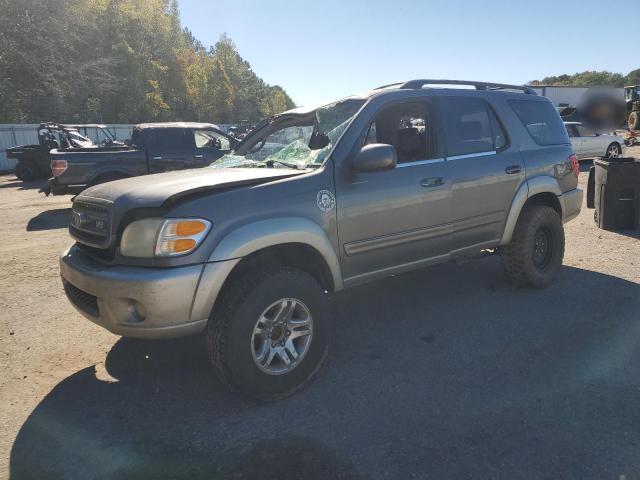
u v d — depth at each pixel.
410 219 3.91
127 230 2.97
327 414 3.01
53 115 31.48
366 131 3.71
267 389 3.10
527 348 3.81
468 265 6.04
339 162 3.53
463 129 4.39
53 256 6.96
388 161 3.39
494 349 3.81
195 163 10.19
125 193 3.12
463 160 4.29
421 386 3.30
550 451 2.60
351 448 2.67
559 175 5.12
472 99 4.54
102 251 3.19
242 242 2.97
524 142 4.87
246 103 96.38
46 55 30.16
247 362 3.00
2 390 3.39
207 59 79.62
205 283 2.88
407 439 2.74
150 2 56.72
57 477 2.53
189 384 3.42
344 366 3.62
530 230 4.83
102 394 3.32
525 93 5.23
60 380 3.53
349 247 3.58
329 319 3.41
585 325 4.20
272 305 3.07
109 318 2.96
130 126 30.89
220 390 3.33
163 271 2.83
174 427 2.93
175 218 2.87
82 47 35.06
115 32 45.81
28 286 5.62
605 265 5.86
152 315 2.82
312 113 4.17
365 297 5.08
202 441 2.78
